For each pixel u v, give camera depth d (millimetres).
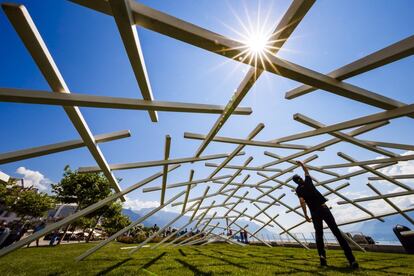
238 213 17531
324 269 4891
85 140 3469
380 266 5203
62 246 15852
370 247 10781
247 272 4707
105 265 6000
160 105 2922
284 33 2047
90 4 1876
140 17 1847
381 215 10195
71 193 19953
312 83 2594
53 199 20719
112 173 4973
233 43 2109
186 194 9312
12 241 12711
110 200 5312
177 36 2006
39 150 3152
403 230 9188
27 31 1748
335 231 5250
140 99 2838
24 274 4738
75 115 2928
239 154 6426
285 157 7070
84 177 20359
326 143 5727
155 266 5758
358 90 2814
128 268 5430
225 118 3686
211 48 2115
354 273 4344
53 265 6051
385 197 8945
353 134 5000
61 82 2371
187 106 3141
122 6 1658
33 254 9391
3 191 19812
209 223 17531
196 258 7648
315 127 4438
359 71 2463
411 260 6305
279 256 8125
